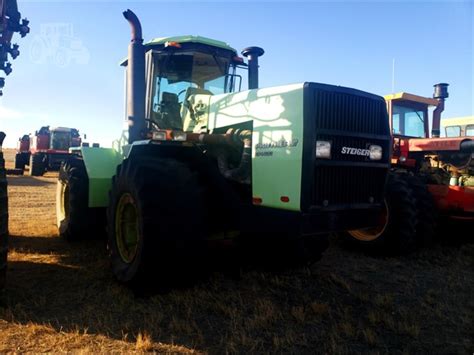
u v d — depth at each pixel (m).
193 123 4.21
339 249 5.51
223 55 4.74
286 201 3.18
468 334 2.90
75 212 5.18
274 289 3.69
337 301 3.46
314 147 3.09
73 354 2.43
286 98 3.24
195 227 3.28
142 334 2.72
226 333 2.78
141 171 3.41
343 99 3.28
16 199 9.70
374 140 3.49
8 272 3.92
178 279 3.40
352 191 3.39
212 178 3.62
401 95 7.35
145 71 4.27
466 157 6.22
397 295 3.67
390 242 5.02
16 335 2.64
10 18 3.91
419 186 5.51
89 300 3.29
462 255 5.27
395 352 2.62
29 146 21.45
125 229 3.72
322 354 2.56
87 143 6.15
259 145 3.41
